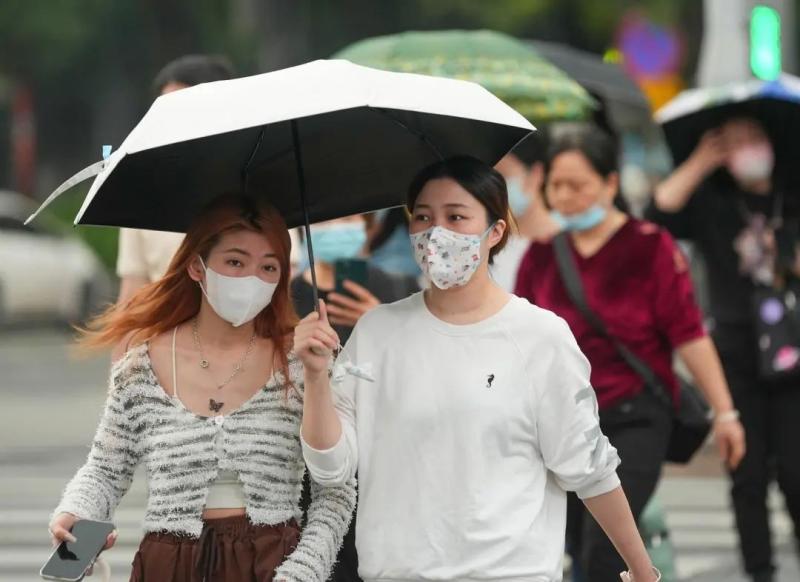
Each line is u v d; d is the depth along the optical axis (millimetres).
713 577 21516
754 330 18891
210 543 10945
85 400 42688
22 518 25766
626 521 11383
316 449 10742
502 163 17516
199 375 11219
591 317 16047
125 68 100062
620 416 15984
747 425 18938
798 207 19297
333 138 11812
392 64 22297
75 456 32250
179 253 11203
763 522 18953
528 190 17562
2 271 60906
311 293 15188
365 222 15820
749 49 30344
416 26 93812
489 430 10750
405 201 12484
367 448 10992
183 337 11352
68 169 109125
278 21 91188
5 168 109000
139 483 28625
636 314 16047
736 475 18969
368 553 10906
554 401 10867
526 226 17672
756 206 19312
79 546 10836
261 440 11062
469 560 10664
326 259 15148
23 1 95812
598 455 10953
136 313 11430
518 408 10797
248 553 10945
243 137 11500
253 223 10984
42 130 107750
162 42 97062
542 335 10891
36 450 33094
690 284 16250
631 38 83125
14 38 96875
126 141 10656
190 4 95500
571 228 16266
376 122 11680
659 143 37719
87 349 11703
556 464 10938
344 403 11062
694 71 83062
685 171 19359
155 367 11281
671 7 83562
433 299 11062
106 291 65062
